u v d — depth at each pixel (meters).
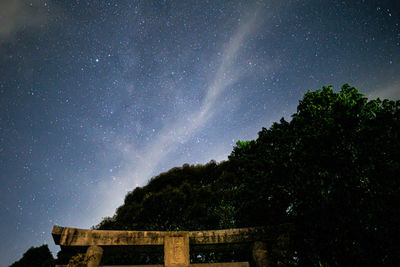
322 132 7.96
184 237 7.03
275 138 9.85
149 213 15.77
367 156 7.13
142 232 7.01
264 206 9.02
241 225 10.87
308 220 7.59
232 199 14.05
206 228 13.25
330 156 7.53
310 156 7.88
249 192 9.49
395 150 6.71
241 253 10.47
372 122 7.39
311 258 7.37
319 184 7.38
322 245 7.16
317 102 9.29
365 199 6.77
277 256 6.79
